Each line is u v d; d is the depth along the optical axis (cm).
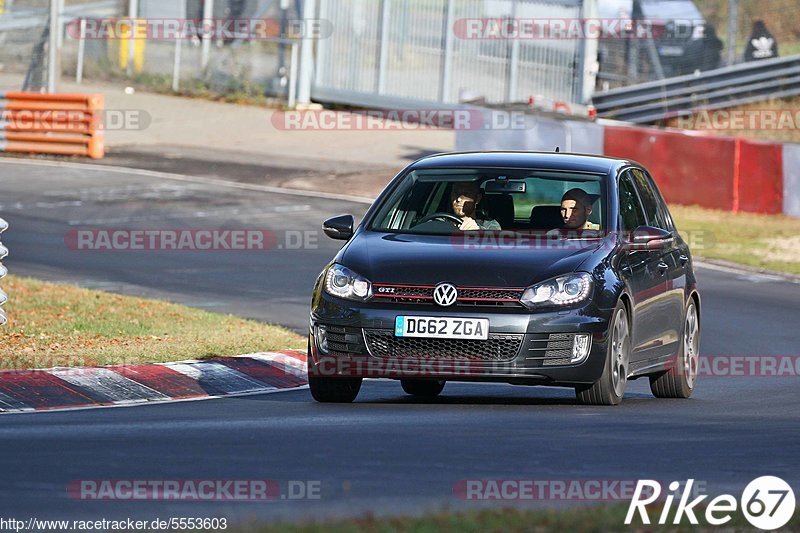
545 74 11925
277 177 10306
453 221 3641
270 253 7444
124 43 13762
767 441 2925
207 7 13600
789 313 6153
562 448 2730
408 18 12731
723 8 11794
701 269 7481
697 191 9419
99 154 11006
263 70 13475
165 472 2394
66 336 4506
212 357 4181
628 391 4266
